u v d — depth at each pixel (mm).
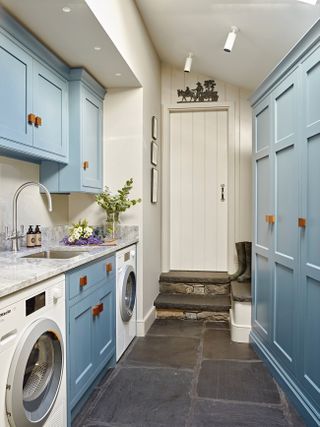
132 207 3232
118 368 2561
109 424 1897
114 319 2594
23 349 1336
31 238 2500
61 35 2201
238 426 1870
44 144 2334
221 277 3932
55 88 2506
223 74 3941
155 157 3857
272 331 2500
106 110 3270
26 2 1831
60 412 1692
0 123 1854
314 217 1868
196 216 4320
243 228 4156
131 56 2793
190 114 4312
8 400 1277
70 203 3301
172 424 1895
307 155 1951
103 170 3275
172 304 3637
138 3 2951
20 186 2346
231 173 4148
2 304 1271
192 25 3133
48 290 1602
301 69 2023
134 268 3135
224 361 2682
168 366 2594
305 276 1958
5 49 1886
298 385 2037
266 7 2520
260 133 2814
